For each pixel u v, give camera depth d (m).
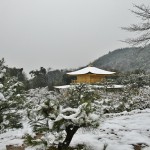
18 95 9.64
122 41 13.31
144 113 13.59
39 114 6.23
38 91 28.55
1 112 9.48
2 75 9.73
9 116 9.44
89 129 6.17
